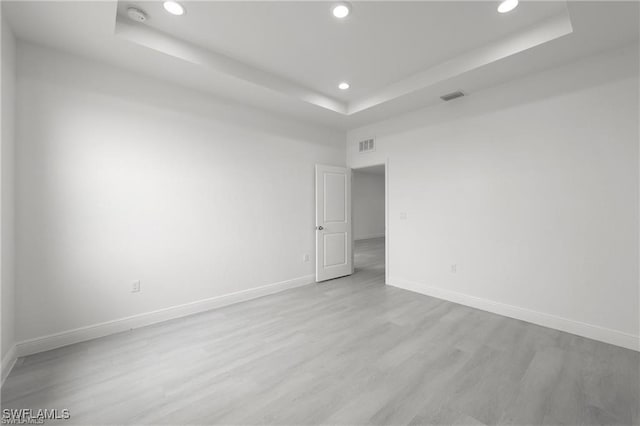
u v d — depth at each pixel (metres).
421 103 3.81
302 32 2.59
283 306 3.58
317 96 3.87
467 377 2.06
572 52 2.59
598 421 1.64
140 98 2.96
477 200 3.48
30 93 2.39
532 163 3.03
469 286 3.57
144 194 2.98
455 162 3.68
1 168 1.99
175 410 1.73
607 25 2.20
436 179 3.89
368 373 2.11
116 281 2.81
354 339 2.67
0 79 1.95
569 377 2.05
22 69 2.36
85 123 2.64
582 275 2.73
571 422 1.63
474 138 3.49
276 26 2.50
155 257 3.05
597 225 2.64
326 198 4.80
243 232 3.79
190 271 3.31
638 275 2.44
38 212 2.42
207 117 3.45
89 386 1.95
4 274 2.07
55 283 2.50
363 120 4.53
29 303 2.38
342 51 2.90
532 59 2.71
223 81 3.13
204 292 3.42
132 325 2.90
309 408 1.75
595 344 2.56
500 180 3.28
